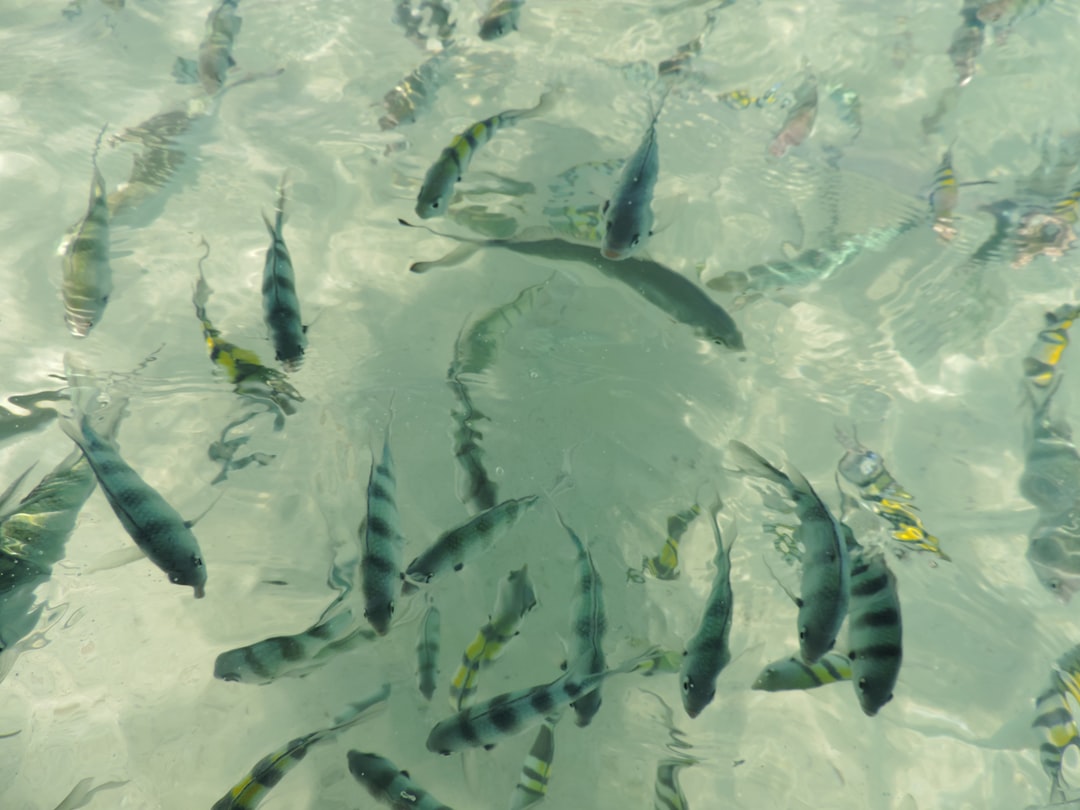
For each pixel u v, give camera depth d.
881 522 0.80
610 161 1.02
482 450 0.81
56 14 1.23
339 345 0.89
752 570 0.77
